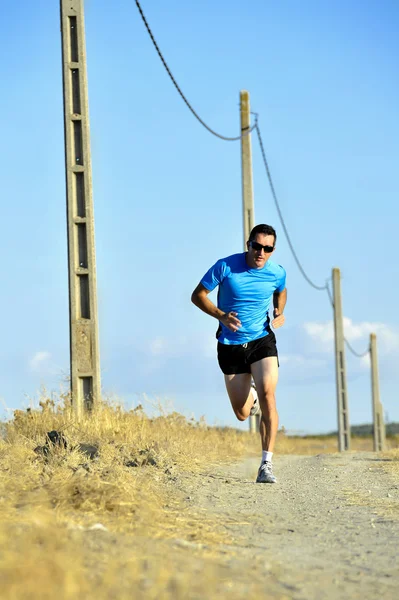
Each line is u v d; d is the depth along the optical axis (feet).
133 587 37.24
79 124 125.49
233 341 89.56
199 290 87.71
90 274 121.80
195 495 75.25
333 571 45.73
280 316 92.32
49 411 112.98
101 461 89.04
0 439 95.96
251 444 169.99
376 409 454.40
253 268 87.81
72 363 120.06
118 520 56.08
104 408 117.50
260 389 88.89
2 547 40.78
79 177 124.36
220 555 47.93
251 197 229.45
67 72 126.41
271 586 40.88
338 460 128.26
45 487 64.23
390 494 81.00
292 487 85.66
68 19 127.65
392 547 53.67
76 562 39.65
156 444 103.91
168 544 49.37
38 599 34.04
